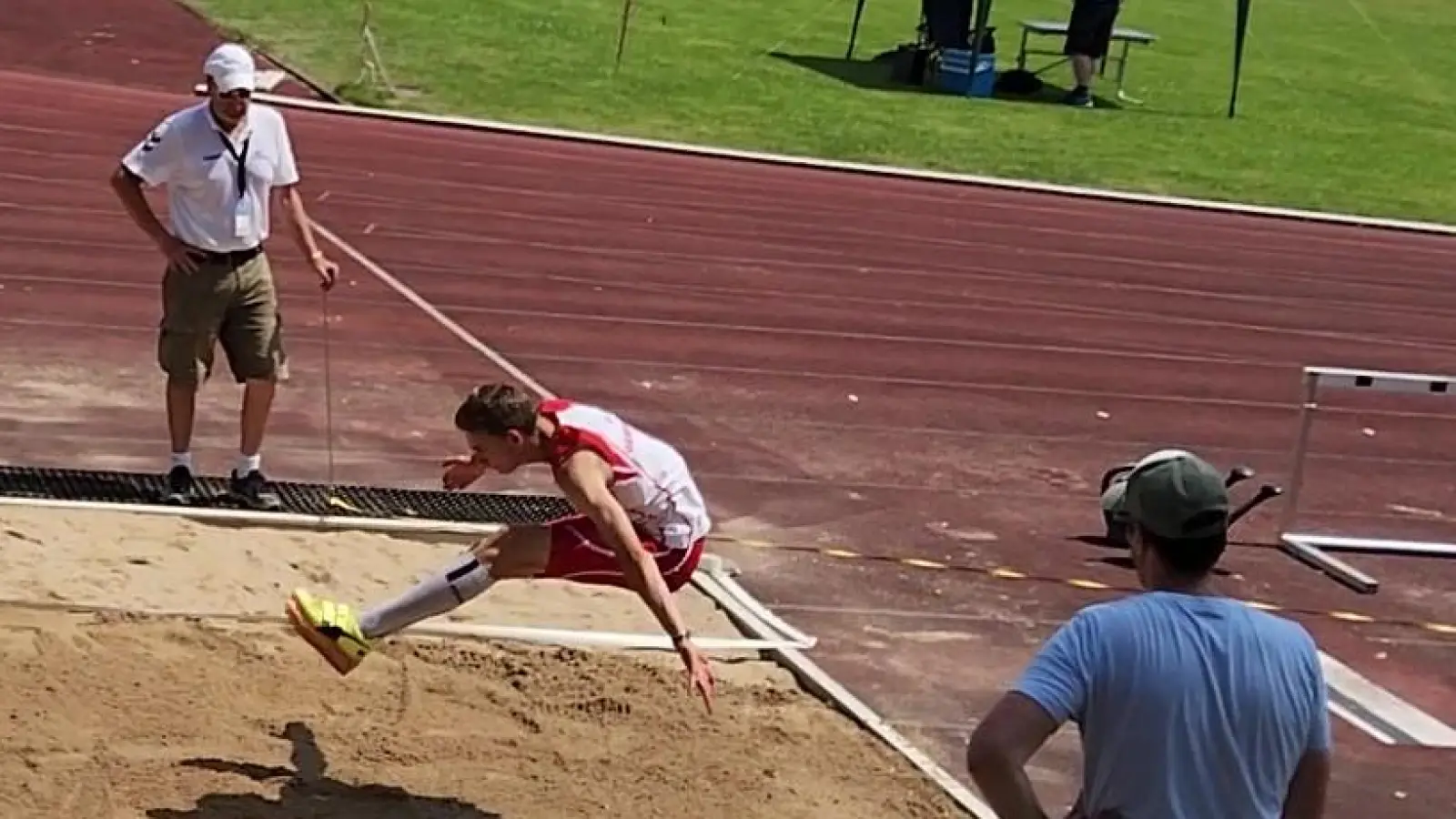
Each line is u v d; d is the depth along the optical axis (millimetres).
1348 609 10109
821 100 30625
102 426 10773
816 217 22078
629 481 6465
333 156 22375
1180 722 4039
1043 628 9195
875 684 8234
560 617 8312
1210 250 23203
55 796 6230
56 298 13984
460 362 13359
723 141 26922
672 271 17875
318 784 6543
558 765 6887
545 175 22797
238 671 7383
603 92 29453
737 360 14484
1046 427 13539
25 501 8938
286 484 9883
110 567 8242
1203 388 15562
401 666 7594
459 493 10031
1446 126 35625
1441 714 8641
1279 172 29609
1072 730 7945
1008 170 27203
